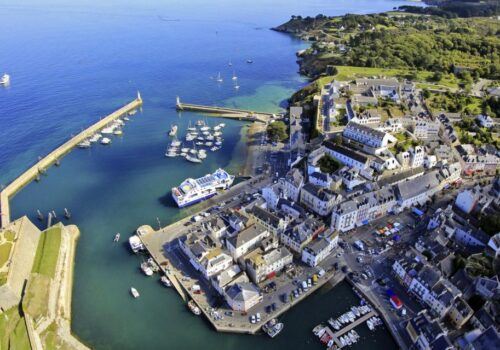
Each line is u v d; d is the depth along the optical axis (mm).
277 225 165625
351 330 129500
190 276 151750
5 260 139375
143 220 189625
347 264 155750
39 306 131500
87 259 164000
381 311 134625
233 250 153250
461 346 118812
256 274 144375
